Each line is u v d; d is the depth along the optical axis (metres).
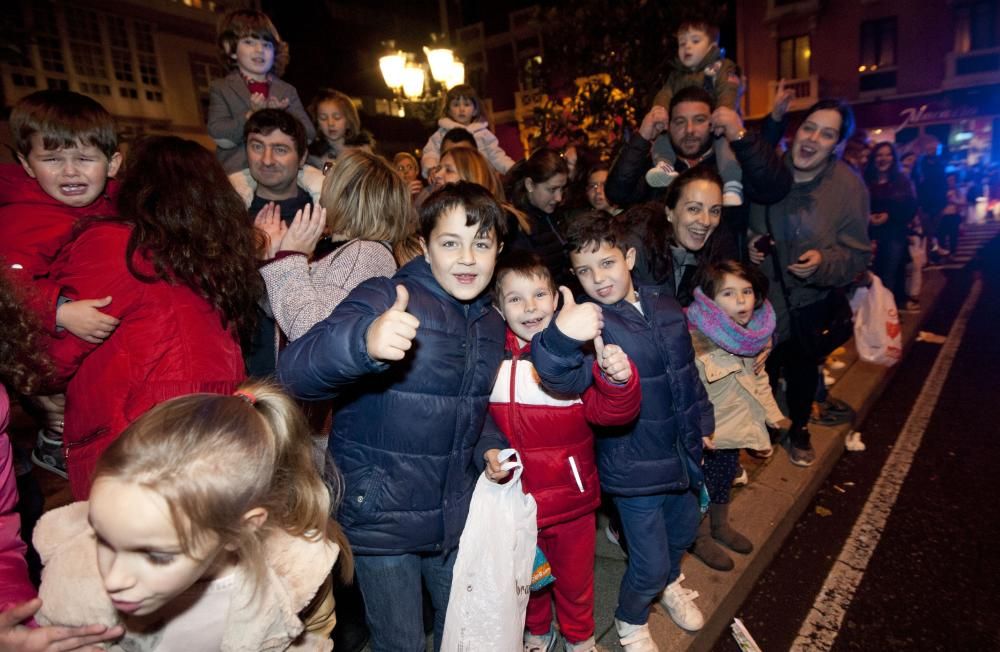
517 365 1.97
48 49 13.22
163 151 1.60
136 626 1.14
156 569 1.00
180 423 1.06
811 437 3.88
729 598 2.45
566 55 7.00
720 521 2.72
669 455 2.05
